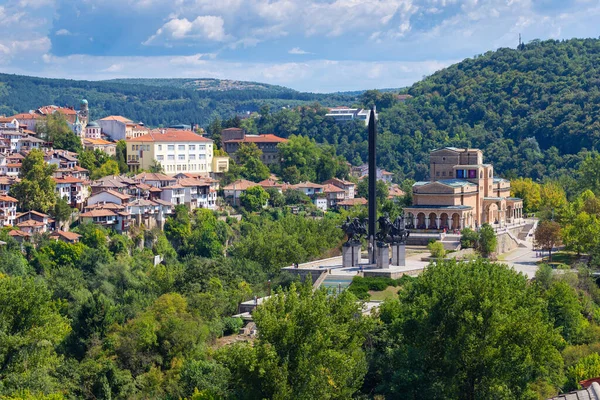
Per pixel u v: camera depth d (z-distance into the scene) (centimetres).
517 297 14212
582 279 19688
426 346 13600
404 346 13575
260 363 11756
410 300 14888
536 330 13188
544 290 17675
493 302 13262
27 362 14638
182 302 16875
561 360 14338
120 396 14050
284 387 11594
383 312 15188
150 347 15262
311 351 12081
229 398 12119
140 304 19100
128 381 14275
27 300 15600
